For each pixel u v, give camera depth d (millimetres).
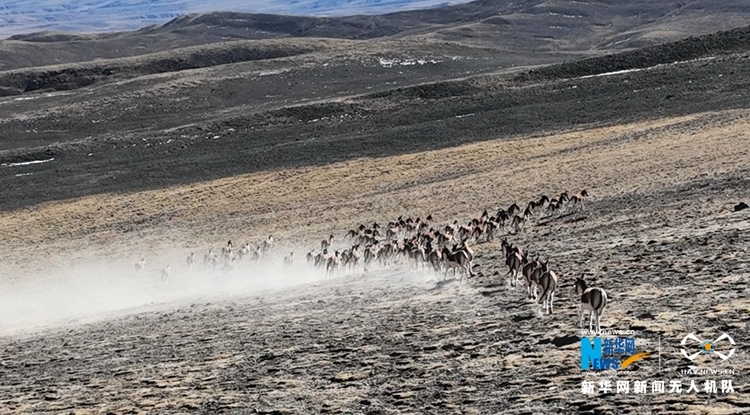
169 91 137000
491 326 15719
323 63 157875
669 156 49781
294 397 12555
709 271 17328
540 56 172625
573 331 13875
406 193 57312
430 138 80438
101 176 79062
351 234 43688
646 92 85062
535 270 18000
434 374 12656
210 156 83312
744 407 8922
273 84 141500
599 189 43812
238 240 51250
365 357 14758
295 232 50750
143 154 88562
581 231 30219
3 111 132500
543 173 54812
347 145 81188
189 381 15062
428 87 109500
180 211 62625
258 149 84375
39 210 68375
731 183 32969
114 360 19031
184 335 21516
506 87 109688
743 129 54281
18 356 22703
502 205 46594
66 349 22547
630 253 22234
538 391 10750
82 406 14195
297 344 17250
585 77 104438
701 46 110625
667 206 31266
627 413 9281
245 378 14570
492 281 21969
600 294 13344
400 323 17891
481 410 10367
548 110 84938
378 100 107438
